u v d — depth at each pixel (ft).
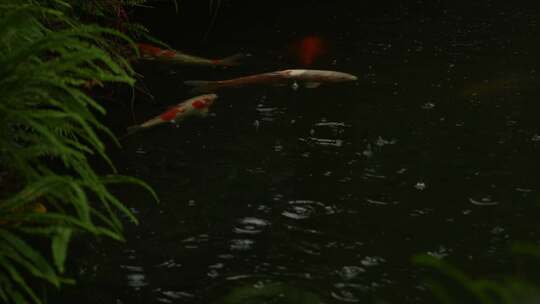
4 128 9.03
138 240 10.86
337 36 20.95
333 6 24.04
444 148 13.80
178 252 10.60
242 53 19.43
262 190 12.40
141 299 9.48
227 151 13.82
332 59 18.95
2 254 8.52
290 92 16.67
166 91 16.71
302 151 13.80
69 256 10.35
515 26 21.75
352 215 11.60
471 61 18.61
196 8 23.00
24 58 8.94
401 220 11.43
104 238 10.86
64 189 9.20
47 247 10.40
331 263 10.32
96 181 9.26
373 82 17.22
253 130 14.70
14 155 9.14
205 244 10.82
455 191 12.26
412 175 12.84
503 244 10.68
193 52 19.48
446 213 11.60
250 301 9.41
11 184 11.00
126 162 13.30
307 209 11.80
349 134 14.51
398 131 14.57
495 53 19.24
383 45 20.10
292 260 10.40
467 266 10.14
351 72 17.94
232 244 10.81
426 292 9.58
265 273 10.09
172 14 22.40
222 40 20.45
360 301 9.42
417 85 16.99
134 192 12.26
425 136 14.32
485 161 13.26
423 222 11.36
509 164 13.14
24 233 10.52
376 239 10.92
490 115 15.25
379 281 9.87
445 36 20.86
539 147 13.76
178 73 17.81
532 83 16.93
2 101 8.87
